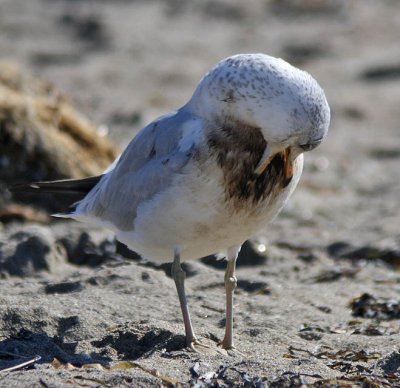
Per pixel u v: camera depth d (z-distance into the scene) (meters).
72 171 15.16
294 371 8.43
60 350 9.23
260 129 8.73
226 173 8.89
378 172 18.89
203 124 9.02
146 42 29.30
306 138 8.66
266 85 8.56
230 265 9.86
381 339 9.96
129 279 11.48
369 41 28.69
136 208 9.57
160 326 9.72
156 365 8.63
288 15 31.41
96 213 10.41
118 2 33.34
